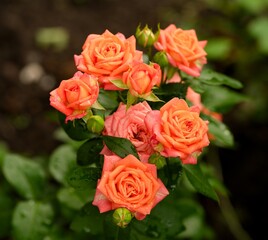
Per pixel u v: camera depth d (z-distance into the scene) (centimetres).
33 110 112
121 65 47
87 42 48
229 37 118
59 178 65
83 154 51
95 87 45
